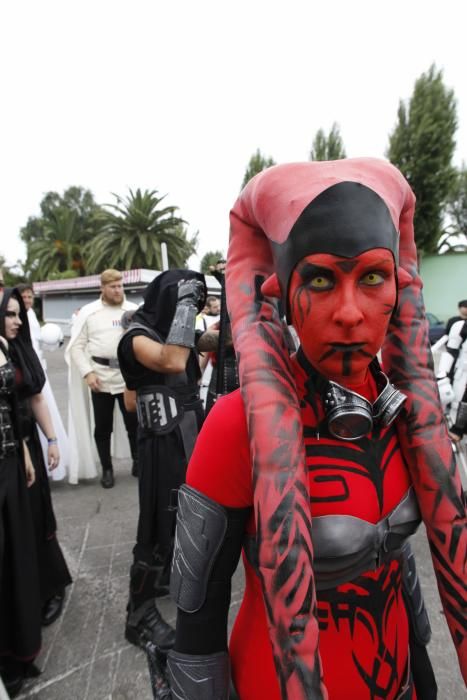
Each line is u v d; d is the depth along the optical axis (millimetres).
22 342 2053
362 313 558
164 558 1859
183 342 1672
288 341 740
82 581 2416
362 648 721
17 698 1706
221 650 736
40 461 2084
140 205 24734
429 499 687
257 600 751
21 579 1688
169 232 26438
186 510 723
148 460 1817
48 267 32844
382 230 557
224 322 1918
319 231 549
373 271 562
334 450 677
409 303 736
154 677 914
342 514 651
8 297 1965
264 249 705
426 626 882
